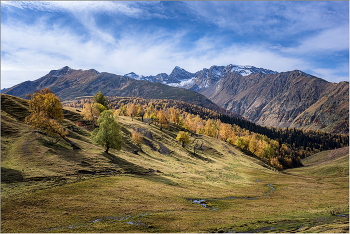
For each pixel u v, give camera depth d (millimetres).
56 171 46094
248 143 158625
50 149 55438
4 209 28781
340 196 54656
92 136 71938
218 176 78125
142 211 33969
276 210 38500
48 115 76125
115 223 28344
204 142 143625
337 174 114875
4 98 84562
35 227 25594
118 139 69000
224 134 187875
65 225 26812
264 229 27156
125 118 154750
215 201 44594
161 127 145625
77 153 59438
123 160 66500
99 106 116250
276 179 86312
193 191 51250
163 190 47375
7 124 64188
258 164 132000
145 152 90625
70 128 83812
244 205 42344
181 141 120750
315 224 28672
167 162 84000
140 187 46688
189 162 94562
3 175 38906
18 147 53094
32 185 38000
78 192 38719
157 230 26500
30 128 66375
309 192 60812
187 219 31375
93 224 27594
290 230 25906
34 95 79750
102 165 56906
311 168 157500
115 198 38438
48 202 33062
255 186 68812
